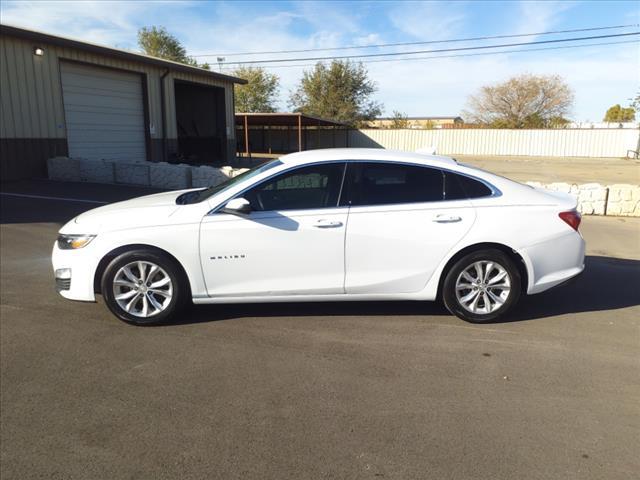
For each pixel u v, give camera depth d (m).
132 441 2.95
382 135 44.25
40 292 5.54
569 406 3.36
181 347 4.20
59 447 2.89
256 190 4.58
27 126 14.82
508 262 4.61
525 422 3.17
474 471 2.71
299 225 4.49
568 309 5.18
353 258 4.55
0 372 3.76
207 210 4.53
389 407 3.32
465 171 4.67
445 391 3.53
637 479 2.67
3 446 2.90
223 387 3.57
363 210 4.54
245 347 4.21
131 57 17.95
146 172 14.25
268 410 3.28
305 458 2.81
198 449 2.88
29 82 14.78
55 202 11.30
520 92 58.16
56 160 15.12
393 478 2.66
